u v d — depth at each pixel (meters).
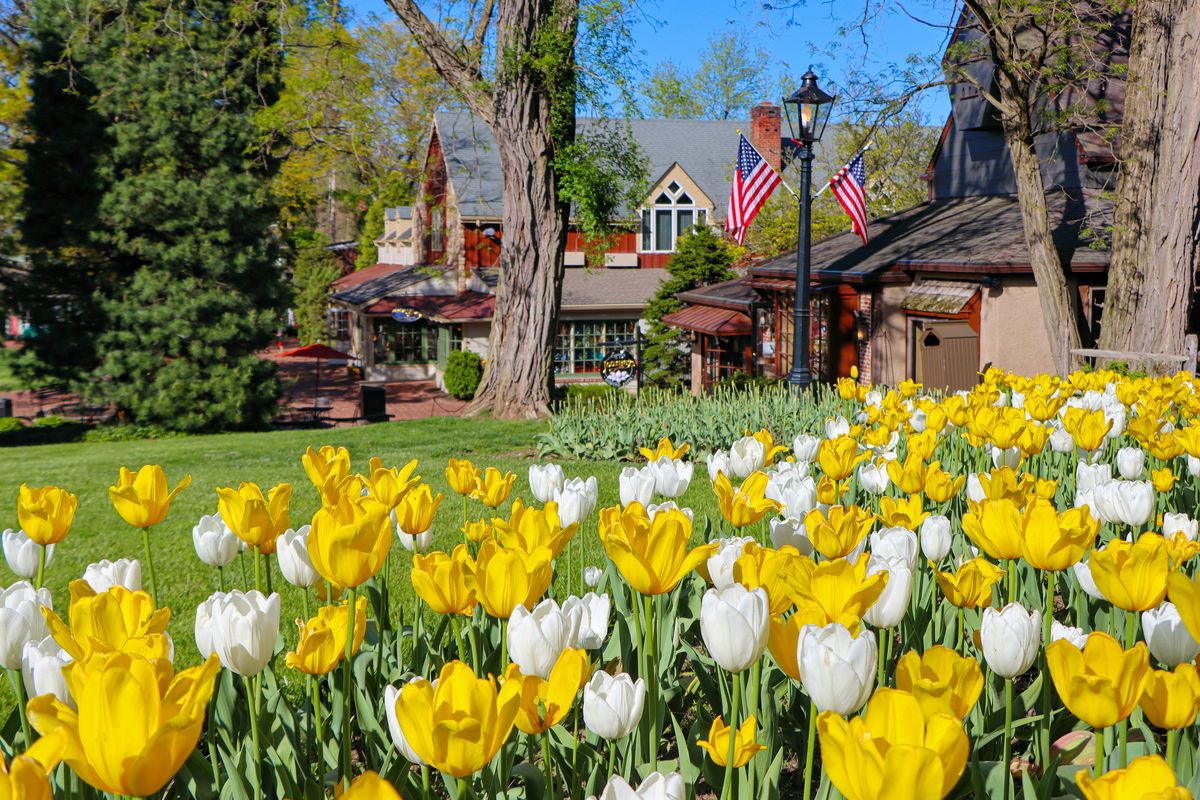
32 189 25.27
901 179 31.05
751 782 2.25
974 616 3.01
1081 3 17.47
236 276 25.70
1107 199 18.67
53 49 24.89
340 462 2.98
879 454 4.80
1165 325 15.61
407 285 38.31
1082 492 3.88
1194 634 1.76
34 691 1.97
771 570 2.16
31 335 26.48
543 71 19.62
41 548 2.66
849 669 1.57
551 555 2.38
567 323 36.50
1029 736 2.95
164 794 2.34
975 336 19.12
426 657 3.16
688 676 3.30
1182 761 2.31
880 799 1.19
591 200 20.34
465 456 14.74
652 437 13.77
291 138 26.72
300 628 2.63
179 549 8.35
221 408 25.00
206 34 25.52
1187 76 15.15
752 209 20.55
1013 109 17.39
